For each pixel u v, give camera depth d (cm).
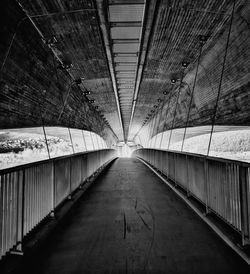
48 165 372
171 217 407
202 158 424
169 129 1645
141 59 864
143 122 2948
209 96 877
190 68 912
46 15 522
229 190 306
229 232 304
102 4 516
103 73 996
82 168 679
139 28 648
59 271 239
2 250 233
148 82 1180
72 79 998
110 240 311
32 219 307
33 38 560
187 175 540
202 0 504
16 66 527
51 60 709
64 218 402
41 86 700
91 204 502
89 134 1852
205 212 399
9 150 712
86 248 289
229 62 656
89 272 236
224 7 521
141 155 2294
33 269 243
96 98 1464
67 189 495
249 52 556
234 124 740
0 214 230
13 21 465
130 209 461
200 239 310
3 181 235
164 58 841
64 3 493
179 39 688
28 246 272
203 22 589
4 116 543
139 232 338
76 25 587
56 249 288
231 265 243
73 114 1229
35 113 717
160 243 299
